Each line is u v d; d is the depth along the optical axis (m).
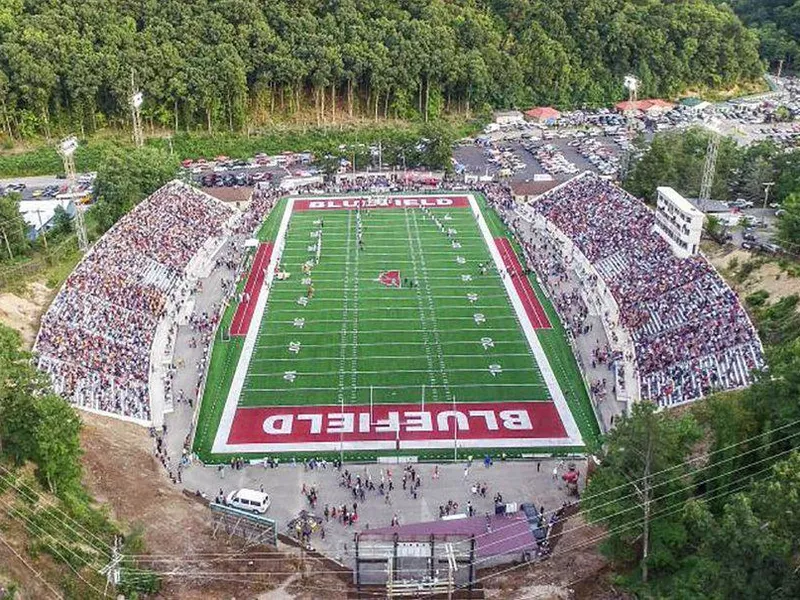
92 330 81.44
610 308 92.31
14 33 150.12
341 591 52.25
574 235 113.38
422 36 178.75
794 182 116.50
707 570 40.28
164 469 65.81
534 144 168.38
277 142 163.75
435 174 147.38
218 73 159.62
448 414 74.19
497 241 115.69
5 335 59.91
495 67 187.50
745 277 89.44
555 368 81.50
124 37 157.38
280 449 69.31
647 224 105.25
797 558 39.53
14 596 44.75
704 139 129.25
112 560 50.84
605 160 154.62
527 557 54.94
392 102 178.00
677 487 51.19
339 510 61.31
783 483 40.09
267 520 56.06
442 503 62.38
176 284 98.44
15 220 99.94
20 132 150.38
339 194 137.12
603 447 63.44
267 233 119.31
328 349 85.56
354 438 70.81
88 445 65.12
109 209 113.94
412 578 53.00
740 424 53.62
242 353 84.75
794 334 72.06
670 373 75.19
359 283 101.81
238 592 51.91
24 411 56.16
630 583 50.09
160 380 78.75
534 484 64.62
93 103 152.62
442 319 92.00
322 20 176.88
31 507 52.84
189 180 136.00
